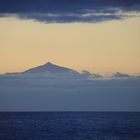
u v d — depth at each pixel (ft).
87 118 297.74
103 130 180.75
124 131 176.65
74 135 164.14
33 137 156.76
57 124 218.18
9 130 181.06
